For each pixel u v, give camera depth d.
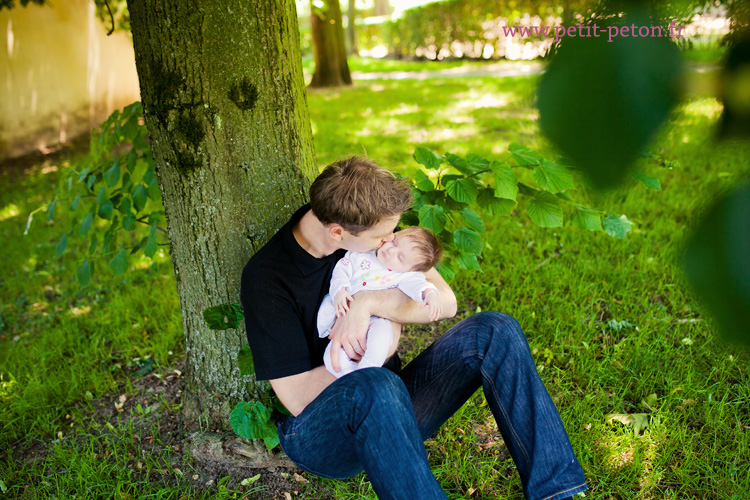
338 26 13.01
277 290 1.85
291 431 1.89
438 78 13.66
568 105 0.32
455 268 3.60
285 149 2.18
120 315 3.59
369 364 1.88
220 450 2.36
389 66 18.02
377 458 1.64
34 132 8.95
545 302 3.30
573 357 2.80
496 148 6.22
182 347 3.25
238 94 2.04
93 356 3.21
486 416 2.51
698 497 2.06
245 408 2.10
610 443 2.26
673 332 2.93
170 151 2.11
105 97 10.55
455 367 1.93
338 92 12.28
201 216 2.17
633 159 0.32
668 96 0.31
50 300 4.07
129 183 2.85
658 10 0.32
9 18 8.48
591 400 2.50
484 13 16.33
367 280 1.97
